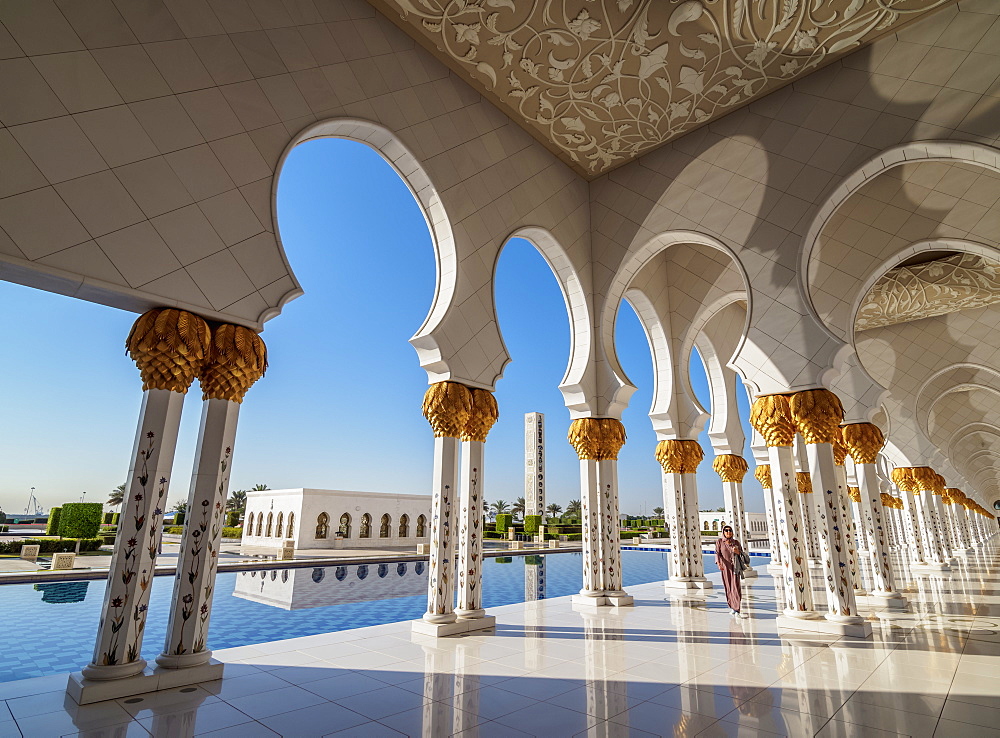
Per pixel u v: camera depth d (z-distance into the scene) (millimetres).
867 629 5574
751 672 4277
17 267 3221
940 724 3211
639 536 37188
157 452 3756
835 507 5871
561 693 3766
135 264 3707
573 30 5812
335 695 3691
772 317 6441
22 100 3340
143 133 3861
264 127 4598
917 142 5766
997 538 30344
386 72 5691
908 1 5633
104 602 3609
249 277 4344
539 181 7633
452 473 5875
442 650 4922
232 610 8555
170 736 2955
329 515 21203
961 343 11484
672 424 9297
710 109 7199
